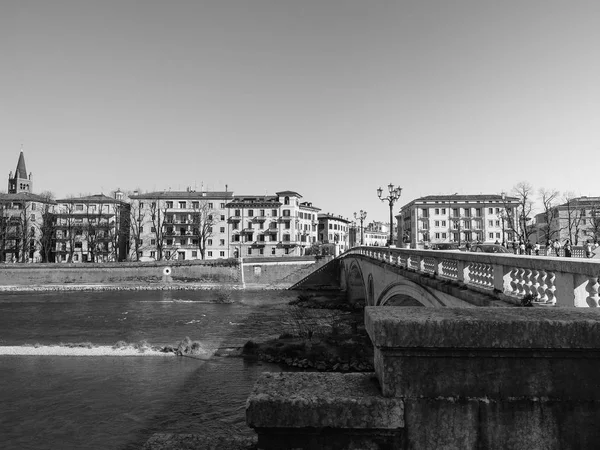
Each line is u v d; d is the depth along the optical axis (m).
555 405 2.82
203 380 21.91
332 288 73.25
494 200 93.06
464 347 2.84
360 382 3.23
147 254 93.56
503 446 2.82
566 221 77.12
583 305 6.04
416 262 18.95
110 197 102.06
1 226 83.38
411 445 2.86
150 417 17.33
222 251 95.00
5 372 23.14
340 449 2.88
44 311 46.59
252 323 39.34
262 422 2.87
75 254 90.94
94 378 22.16
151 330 35.78
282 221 96.12
